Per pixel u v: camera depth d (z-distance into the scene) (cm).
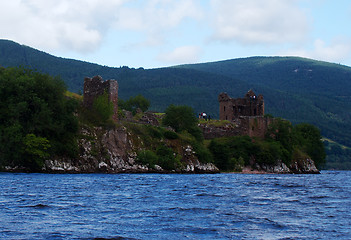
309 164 15675
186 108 12694
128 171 9219
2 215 2880
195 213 3172
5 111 8056
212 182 6681
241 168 13075
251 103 18375
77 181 5947
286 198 4334
